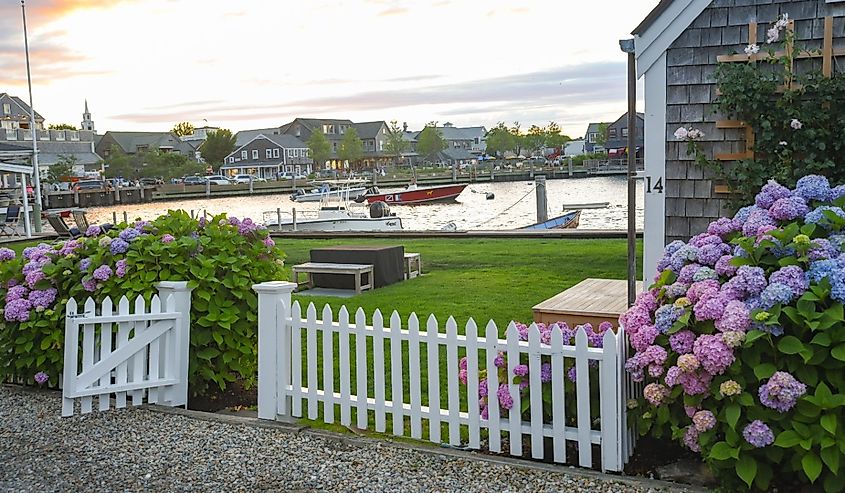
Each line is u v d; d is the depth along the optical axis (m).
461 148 129.62
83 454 4.66
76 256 6.18
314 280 11.08
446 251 14.55
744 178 6.05
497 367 4.45
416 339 4.72
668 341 3.98
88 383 5.40
